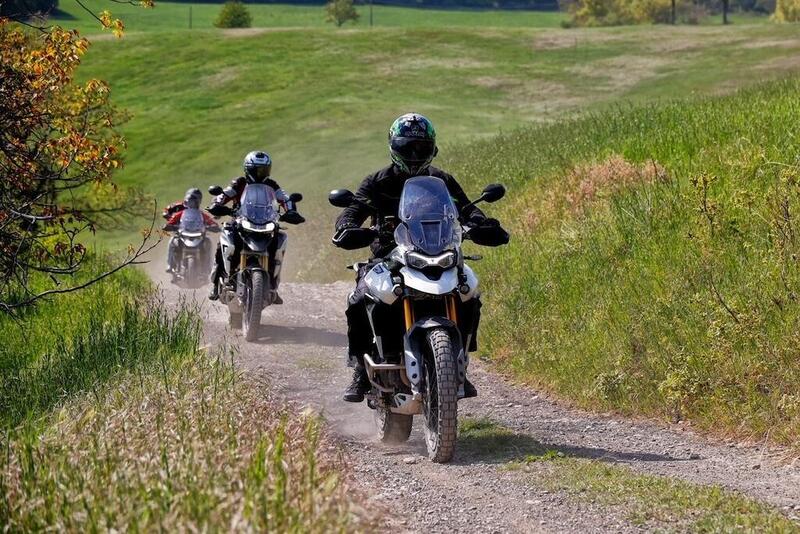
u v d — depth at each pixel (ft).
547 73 343.46
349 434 50.52
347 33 442.91
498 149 154.61
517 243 91.15
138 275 112.47
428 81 342.03
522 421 53.78
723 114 106.52
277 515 26.71
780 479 40.91
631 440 49.26
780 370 49.85
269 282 80.74
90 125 73.82
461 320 45.21
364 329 46.93
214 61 393.91
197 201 110.32
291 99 330.34
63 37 62.03
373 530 29.40
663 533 32.68
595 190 93.71
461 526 34.71
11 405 51.44
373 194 46.78
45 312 84.12
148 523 26.18
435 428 44.21
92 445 33.27
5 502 28.53
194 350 57.36
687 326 57.77
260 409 41.39
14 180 63.10
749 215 66.28
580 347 62.90
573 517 35.22
